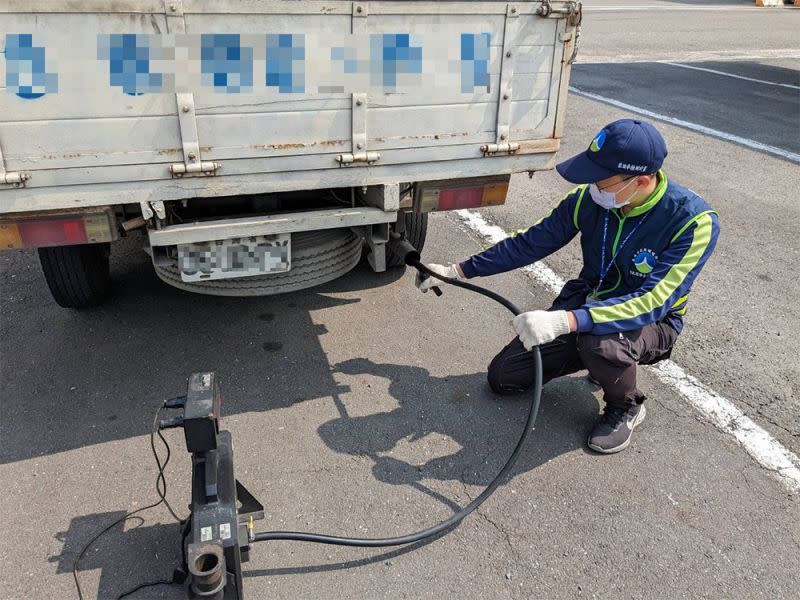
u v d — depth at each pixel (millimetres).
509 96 2705
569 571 2248
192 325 3531
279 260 2791
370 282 4008
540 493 2561
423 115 2629
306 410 2953
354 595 2146
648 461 2729
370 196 2912
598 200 2547
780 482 2635
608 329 2510
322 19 2377
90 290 3461
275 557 2271
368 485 2578
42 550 2268
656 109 8203
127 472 2594
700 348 3486
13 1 2084
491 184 2939
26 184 2283
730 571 2262
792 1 22062
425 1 2455
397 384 3133
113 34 2197
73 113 2248
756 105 8625
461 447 2779
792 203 5445
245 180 2506
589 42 13320
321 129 2527
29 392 2998
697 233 2486
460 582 2201
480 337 3504
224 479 1998
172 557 2260
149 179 2398
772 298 4008
